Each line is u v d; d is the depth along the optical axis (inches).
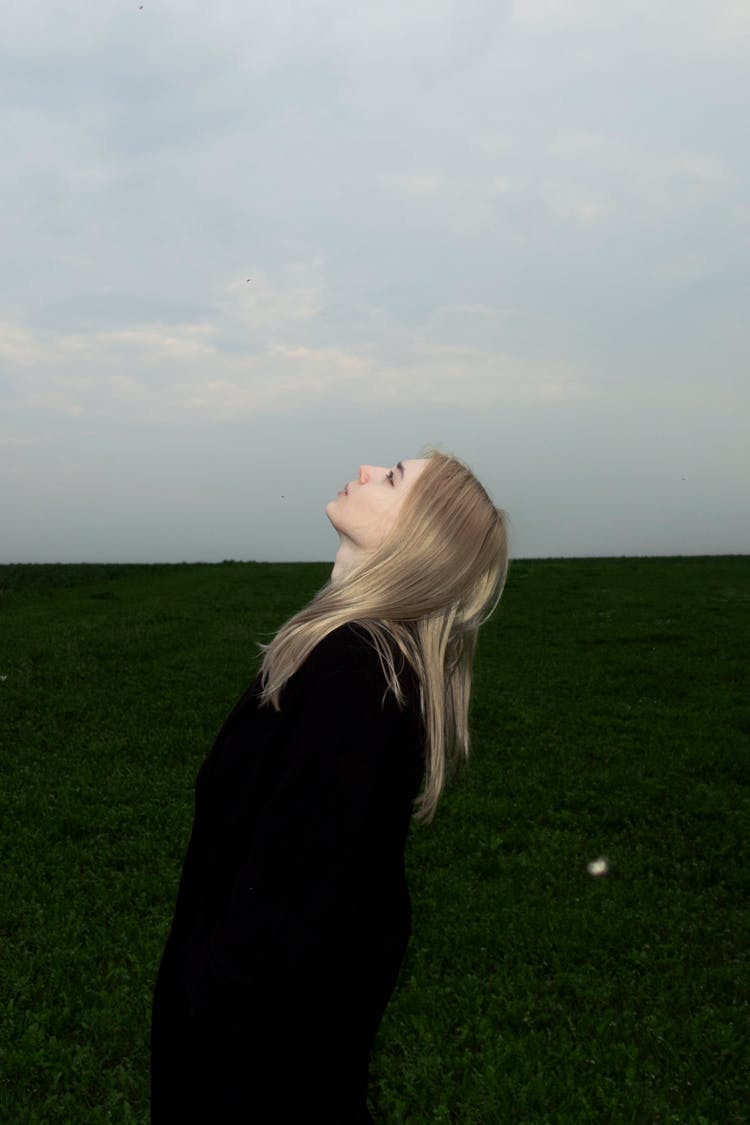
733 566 1334.9
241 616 906.7
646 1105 175.3
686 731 474.9
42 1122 166.6
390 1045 197.2
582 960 235.3
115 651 695.7
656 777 397.1
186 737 451.2
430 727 70.5
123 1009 204.1
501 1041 195.0
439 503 75.3
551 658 691.4
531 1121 171.6
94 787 371.6
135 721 486.3
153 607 978.7
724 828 333.7
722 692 569.9
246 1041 59.9
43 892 266.8
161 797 357.7
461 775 385.1
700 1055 193.3
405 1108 174.4
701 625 827.4
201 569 1444.4
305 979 59.4
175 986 70.9
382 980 69.5
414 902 266.8
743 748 441.4
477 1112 173.0
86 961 224.8
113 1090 178.2
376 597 71.9
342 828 60.7
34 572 1354.6
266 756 67.2
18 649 696.4
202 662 657.6
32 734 458.0
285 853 60.2
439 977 226.4
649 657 687.7
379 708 64.0
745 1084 183.5
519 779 387.9
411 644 71.1
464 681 81.4
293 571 1376.7
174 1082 69.9
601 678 615.8
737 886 286.7
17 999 208.4
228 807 69.8
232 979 58.3
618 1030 201.0
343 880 60.4
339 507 80.5
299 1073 64.7
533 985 220.7
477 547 75.3
